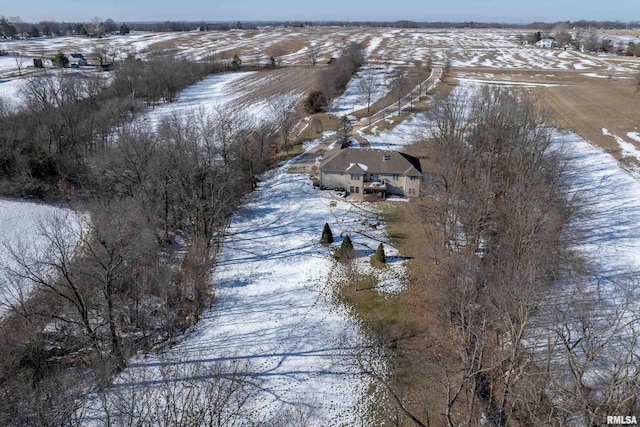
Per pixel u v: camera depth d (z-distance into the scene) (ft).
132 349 125.90
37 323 130.00
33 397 99.19
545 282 124.77
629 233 168.55
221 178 198.80
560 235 151.84
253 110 340.80
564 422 84.02
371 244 176.45
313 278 157.28
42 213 201.26
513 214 139.13
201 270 158.71
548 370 91.35
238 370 118.42
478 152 188.85
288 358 123.13
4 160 221.87
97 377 111.14
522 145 186.39
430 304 137.80
